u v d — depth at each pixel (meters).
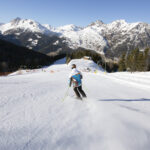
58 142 2.56
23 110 4.37
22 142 2.54
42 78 18.59
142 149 2.24
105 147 2.33
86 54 120.31
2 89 8.27
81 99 5.82
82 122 3.41
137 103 5.71
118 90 9.86
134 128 2.87
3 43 133.50
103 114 3.72
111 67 131.50
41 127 3.17
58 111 4.32
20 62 96.25
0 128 3.07
